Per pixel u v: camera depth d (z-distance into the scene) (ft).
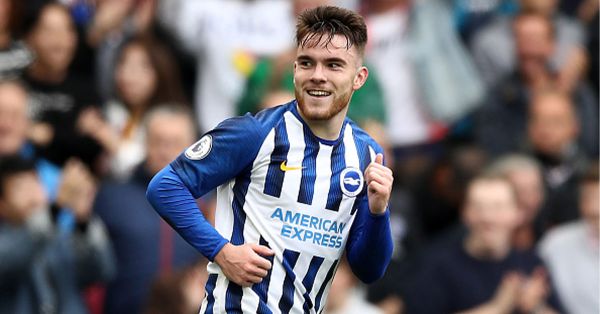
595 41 146.30
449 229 117.60
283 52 125.18
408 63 134.62
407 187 123.44
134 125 124.16
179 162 69.46
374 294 111.34
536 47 136.77
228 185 70.64
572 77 140.15
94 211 113.19
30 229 101.55
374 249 71.51
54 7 124.77
